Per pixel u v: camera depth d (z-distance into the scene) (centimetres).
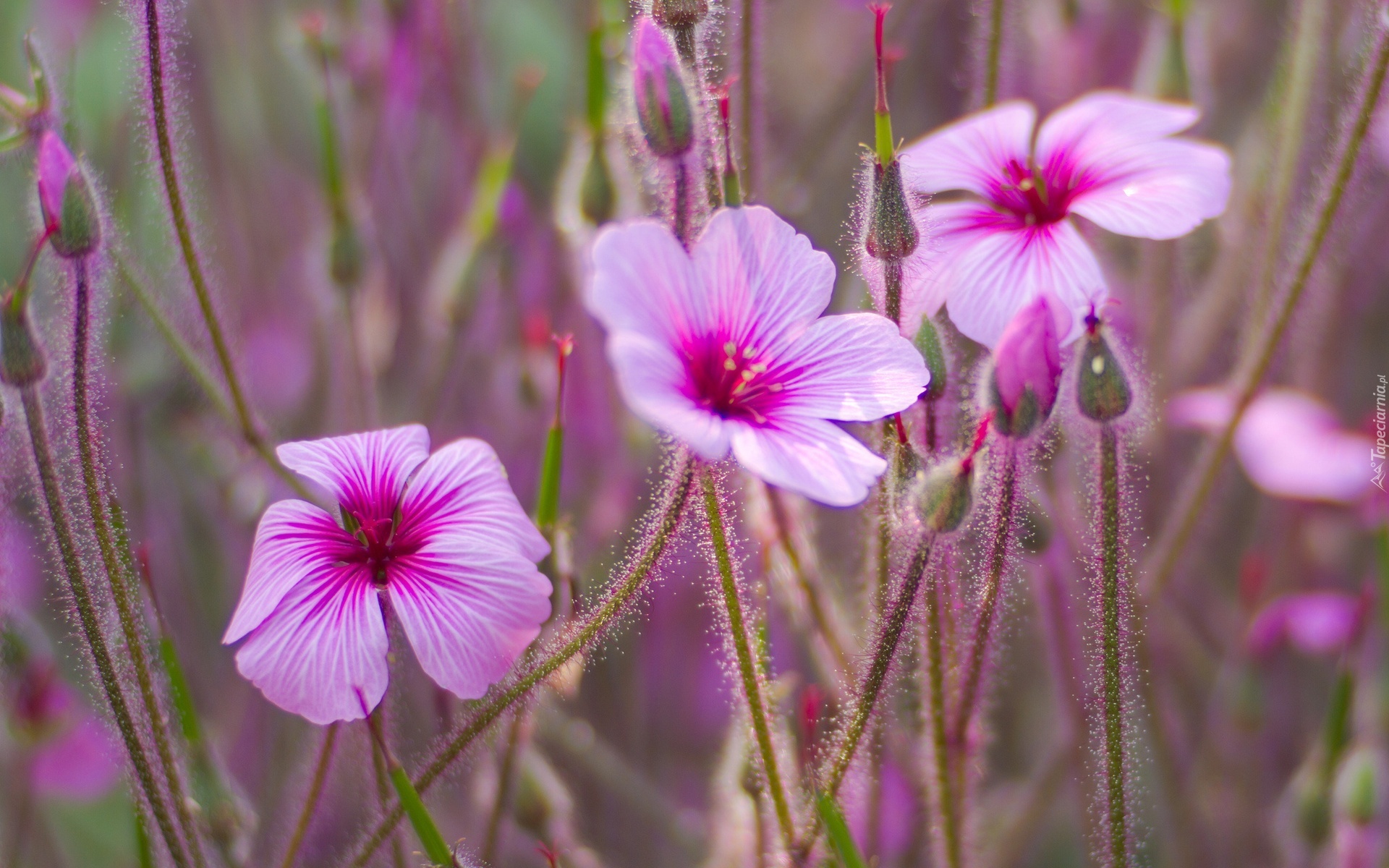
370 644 43
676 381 42
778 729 46
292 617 43
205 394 52
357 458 44
